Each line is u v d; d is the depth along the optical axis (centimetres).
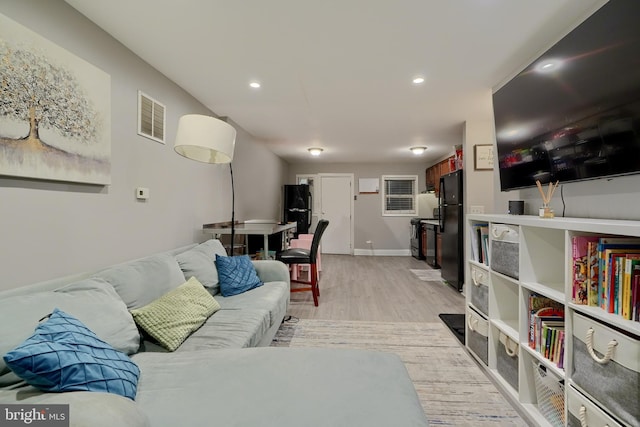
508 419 159
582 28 156
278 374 116
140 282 173
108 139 187
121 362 110
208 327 174
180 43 204
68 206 162
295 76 255
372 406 97
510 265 173
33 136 139
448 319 292
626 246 117
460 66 237
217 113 353
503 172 241
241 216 420
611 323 107
